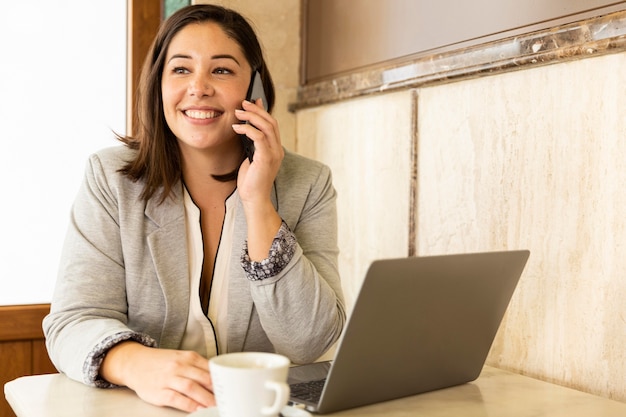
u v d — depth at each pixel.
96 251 1.27
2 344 1.91
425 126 1.71
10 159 1.97
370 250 1.93
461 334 1.11
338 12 2.07
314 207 1.44
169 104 1.29
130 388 1.10
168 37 1.32
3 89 1.95
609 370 1.27
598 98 1.28
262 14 2.19
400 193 1.80
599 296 1.29
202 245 1.35
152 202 1.32
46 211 2.02
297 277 1.22
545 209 1.39
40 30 2.00
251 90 1.33
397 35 1.83
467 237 1.58
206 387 1.02
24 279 1.99
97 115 2.09
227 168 1.38
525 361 1.45
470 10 1.59
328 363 1.23
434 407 1.05
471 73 1.54
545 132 1.39
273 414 0.77
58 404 1.03
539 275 1.41
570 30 1.32
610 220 1.26
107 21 2.09
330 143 2.11
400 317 0.97
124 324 1.28
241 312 1.33
